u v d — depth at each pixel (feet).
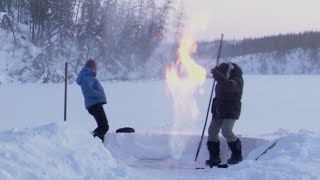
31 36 167.32
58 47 159.53
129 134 26.61
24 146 17.24
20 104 63.26
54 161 16.81
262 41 265.54
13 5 179.93
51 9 169.78
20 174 15.10
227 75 23.17
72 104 63.00
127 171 17.28
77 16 175.11
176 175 19.92
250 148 25.66
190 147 26.53
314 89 92.84
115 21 171.01
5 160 15.79
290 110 55.36
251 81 122.31
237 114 22.94
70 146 18.86
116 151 25.55
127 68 158.81
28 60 152.66
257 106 60.39
